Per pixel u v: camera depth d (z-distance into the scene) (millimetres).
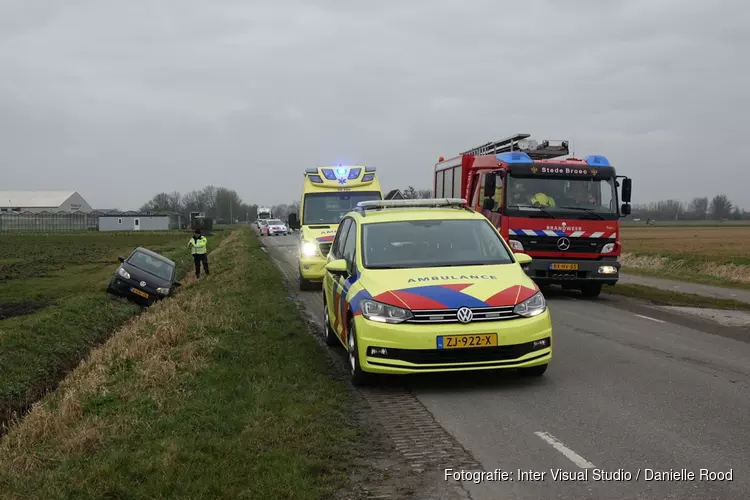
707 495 4164
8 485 4762
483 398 6492
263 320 10703
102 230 103625
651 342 9539
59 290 21891
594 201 14617
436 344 6352
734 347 9195
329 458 4848
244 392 6492
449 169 19672
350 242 8312
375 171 17266
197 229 23344
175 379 7148
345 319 7465
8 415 9359
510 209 14445
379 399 6508
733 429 5465
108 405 6656
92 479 4477
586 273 14531
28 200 142625
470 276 6957
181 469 4527
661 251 35094
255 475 4438
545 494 4227
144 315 15258
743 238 57938
